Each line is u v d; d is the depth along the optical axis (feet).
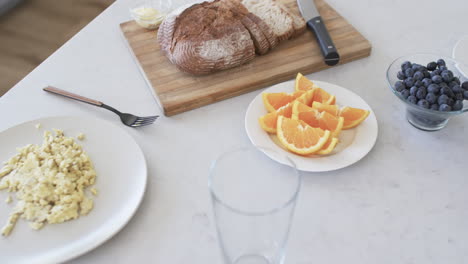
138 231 2.81
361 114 3.35
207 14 4.04
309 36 4.32
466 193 3.02
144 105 3.75
